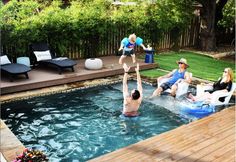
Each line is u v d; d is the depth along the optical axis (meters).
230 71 8.08
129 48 11.48
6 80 9.03
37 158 4.10
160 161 4.75
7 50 10.60
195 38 16.86
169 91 8.63
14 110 7.43
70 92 8.91
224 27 17.52
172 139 5.53
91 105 7.85
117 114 7.29
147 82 9.88
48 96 8.49
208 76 10.75
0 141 5.36
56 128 6.52
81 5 13.38
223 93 7.86
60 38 11.68
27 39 10.86
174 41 15.87
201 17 15.84
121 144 5.89
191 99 8.27
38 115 7.16
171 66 12.08
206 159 4.84
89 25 12.26
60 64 9.82
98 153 5.56
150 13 14.69
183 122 6.89
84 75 9.94
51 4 12.66
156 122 6.86
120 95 8.68
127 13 13.93
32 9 11.58
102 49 13.18
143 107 7.71
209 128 6.05
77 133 6.32
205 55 14.55
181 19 15.39
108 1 14.12
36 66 10.90
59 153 5.54
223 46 17.22
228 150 5.14
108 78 10.35
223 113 6.94
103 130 6.46
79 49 12.52
